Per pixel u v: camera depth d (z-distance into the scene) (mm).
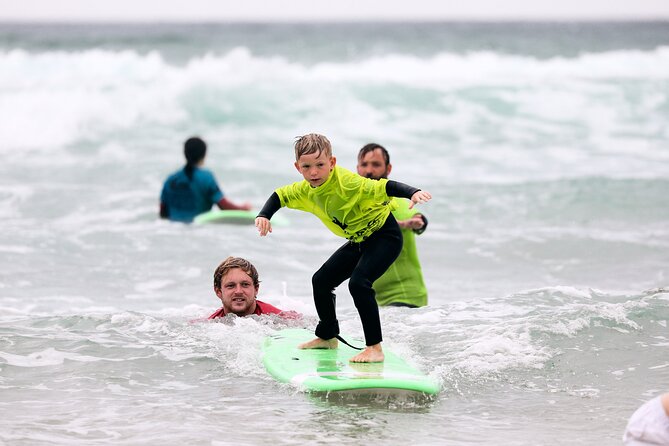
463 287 36719
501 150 76188
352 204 22797
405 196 22109
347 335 26797
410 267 31344
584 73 111875
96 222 48844
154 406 21266
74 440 19078
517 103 94125
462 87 97812
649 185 57500
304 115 89562
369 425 20000
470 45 144625
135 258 40906
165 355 25125
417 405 21391
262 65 110062
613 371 23562
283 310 30453
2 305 32562
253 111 89875
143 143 79188
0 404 21344
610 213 50875
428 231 47281
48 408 21125
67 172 64938
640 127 86188
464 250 43281
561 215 50750
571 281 37469
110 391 22391
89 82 94000
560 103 94312
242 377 23453
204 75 101438
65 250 42094
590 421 20375
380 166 31016
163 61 117500
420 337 26391
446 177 63156
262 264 40219
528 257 41969
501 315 28594
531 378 23203
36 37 144125
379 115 89875
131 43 137500
